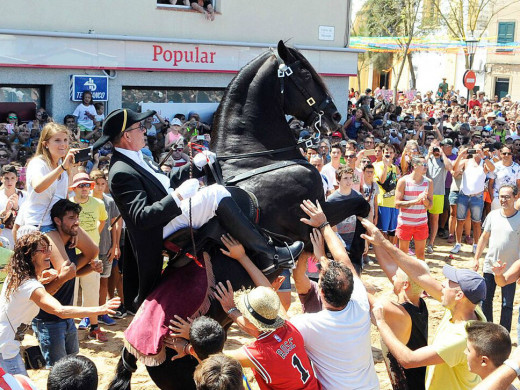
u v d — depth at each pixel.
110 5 14.55
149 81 15.32
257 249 4.78
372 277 10.47
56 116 14.09
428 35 34.12
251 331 4.24
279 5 17.17
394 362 4.70
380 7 33.00
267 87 5.41
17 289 4.74
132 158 4.65
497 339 3.67
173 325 4.53
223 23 16.33
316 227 5.01
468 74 24.30
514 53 39.34
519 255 7.72
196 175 5.29
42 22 13.72
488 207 13.41
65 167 5.04
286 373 4.00
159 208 4.37
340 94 18.72
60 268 5.18
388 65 40.38
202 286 4.66
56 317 5.59
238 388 3.32
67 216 5.37
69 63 14.01
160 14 15.28
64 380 3.30
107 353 7.17
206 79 16.19
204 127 15.21
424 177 10.05
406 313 4.68
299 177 5.23
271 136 5.39
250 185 5.13
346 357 4.18
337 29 18.30
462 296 4.41
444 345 4.15
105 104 14.70
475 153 12.24
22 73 13.58
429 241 12.33
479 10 33.97
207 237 4.73
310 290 5.64
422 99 32.25
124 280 5.05
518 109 28.52
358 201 5.55
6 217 7.44
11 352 4.84
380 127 16.55
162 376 4.67
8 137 12.10
